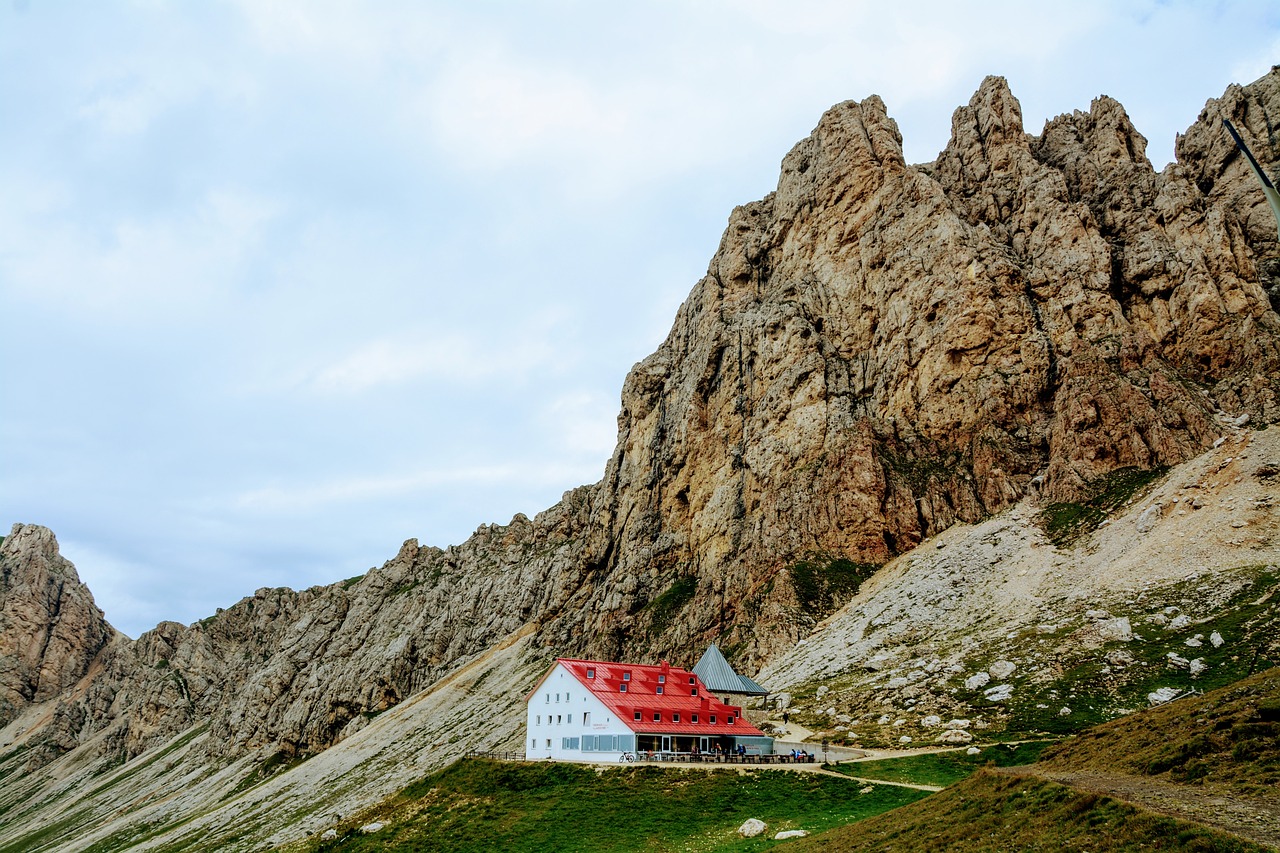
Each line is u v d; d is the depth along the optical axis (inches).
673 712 3464.6
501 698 7500.0
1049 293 5748.0
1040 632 3654.0
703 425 7524.6
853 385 6412.4
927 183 6501.0
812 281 7121.1
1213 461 4210.1
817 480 5930.1
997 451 5285.4
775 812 2480.3
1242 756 1499.8
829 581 5315.0
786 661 4729.3
